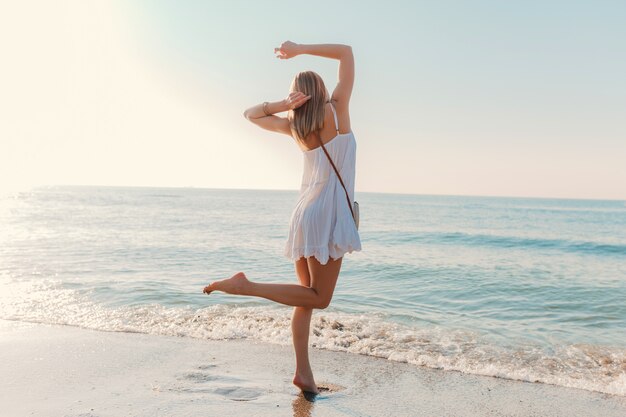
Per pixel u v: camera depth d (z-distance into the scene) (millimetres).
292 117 2914
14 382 3248
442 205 99750
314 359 4074
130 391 3100
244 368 3670
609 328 5969
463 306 7301
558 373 4008
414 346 4672
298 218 2930
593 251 18219
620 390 3457
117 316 5629
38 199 86812
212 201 91000
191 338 4625
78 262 10836
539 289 8922
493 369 3875
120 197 109938
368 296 7793
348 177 2926
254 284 2830
